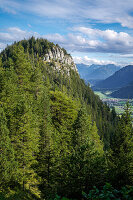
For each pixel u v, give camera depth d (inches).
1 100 1110.4
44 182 999.0
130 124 699.4
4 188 763.4
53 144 1055.0
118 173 588.1
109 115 5959.6
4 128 795.4
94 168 607.2
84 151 670.5
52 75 6097.4
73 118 1534.2
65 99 1615.4
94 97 7101.4
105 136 4040.4
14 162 792.9
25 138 931.3
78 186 588.1
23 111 938.1
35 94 1809.8
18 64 1624.0
